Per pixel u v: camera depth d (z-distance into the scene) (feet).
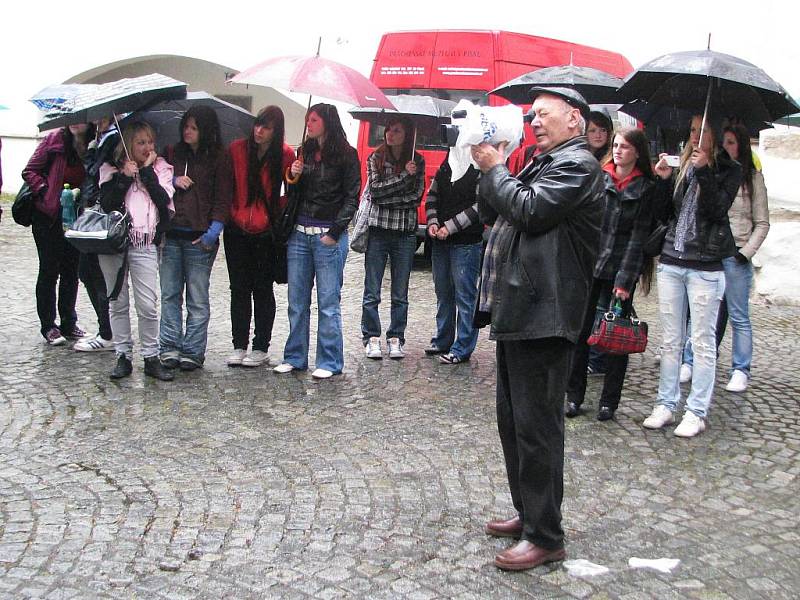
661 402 18.40
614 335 17.52
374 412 18.63
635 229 18.11
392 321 23.36
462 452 16.46
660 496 14.83
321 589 11.37
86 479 14.64
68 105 18.94
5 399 18.60
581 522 13.67
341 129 20.56
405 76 38.58
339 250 20.94
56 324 24.07
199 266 20.92
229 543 12.57
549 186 11.20
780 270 32.45
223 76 62.03
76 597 10.97
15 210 22.53
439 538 12.92
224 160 20.63
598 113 19.47
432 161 38.06
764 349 25.66
